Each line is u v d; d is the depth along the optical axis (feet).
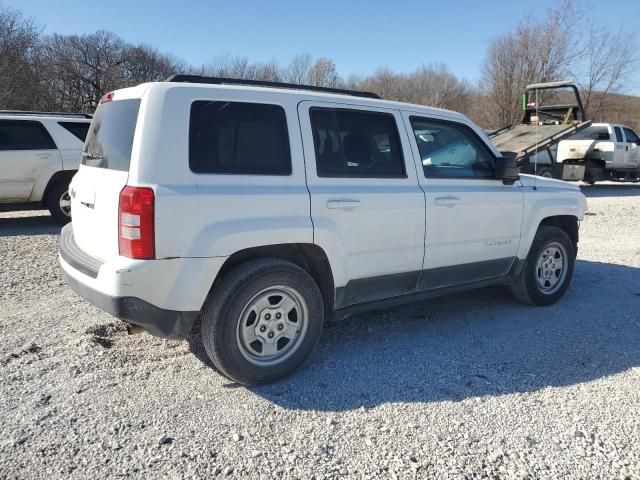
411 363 12.87
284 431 9.81
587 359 13.24
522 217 16.08
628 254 25.53
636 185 69.56
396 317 16.20
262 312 11.32
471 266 15.08
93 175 11.73
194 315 10.57
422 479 8.55
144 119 10.28
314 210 11.71
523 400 11.10
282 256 12.07
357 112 12.94
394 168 13.44
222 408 10.55
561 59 118.73
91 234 11.59
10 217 33.86
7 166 28.43
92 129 12.96
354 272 12.63
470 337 14.64
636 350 13.85
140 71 134.92
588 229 32.91
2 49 90.99
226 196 10.59
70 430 9.62
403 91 166.40
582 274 21.62
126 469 8.61
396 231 13.14
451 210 14.21
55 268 20.75
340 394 11.25
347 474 8.63
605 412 10.64
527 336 14.76
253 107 11.34
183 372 12.01
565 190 17.80
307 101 12.15
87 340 13.35
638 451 9.34
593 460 9.09
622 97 127.65
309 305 11.84
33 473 8.45
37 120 29.50
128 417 10.10
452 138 14.96
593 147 60.18
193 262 10.29
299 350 11.87
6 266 20.81
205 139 10.69
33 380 11.39
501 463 8.98
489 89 128.88
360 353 13.42
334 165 12.34
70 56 119.85
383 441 9.55
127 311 10.00
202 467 8.71
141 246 9.91
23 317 15.15
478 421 10.27
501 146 53.72
